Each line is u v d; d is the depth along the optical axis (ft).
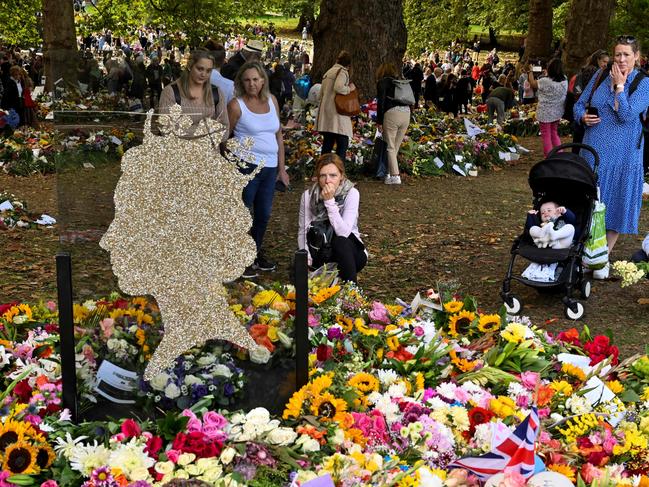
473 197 38.86
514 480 10.16
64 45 55.31
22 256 27.02
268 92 11.85
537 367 14.99
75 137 11.28
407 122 41.27
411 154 44.52
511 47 171.22
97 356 11.76
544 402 13.46
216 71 11.53
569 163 21.49
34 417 11.47
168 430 11.37
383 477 10.66
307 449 11.23
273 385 12.38
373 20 54.24
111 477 10.27
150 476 10.47
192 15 69.21
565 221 21.86
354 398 12.55
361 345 14.85
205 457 10.83
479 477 10.85
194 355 12.04
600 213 22.97
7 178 42.16
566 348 16.33
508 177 45.34
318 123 36.40
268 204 12.08
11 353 14.43
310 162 19.53
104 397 11.89
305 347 12.28
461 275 25.68
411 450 11.73
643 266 21.48
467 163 46.01
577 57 73.97
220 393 12.18
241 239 11.93
